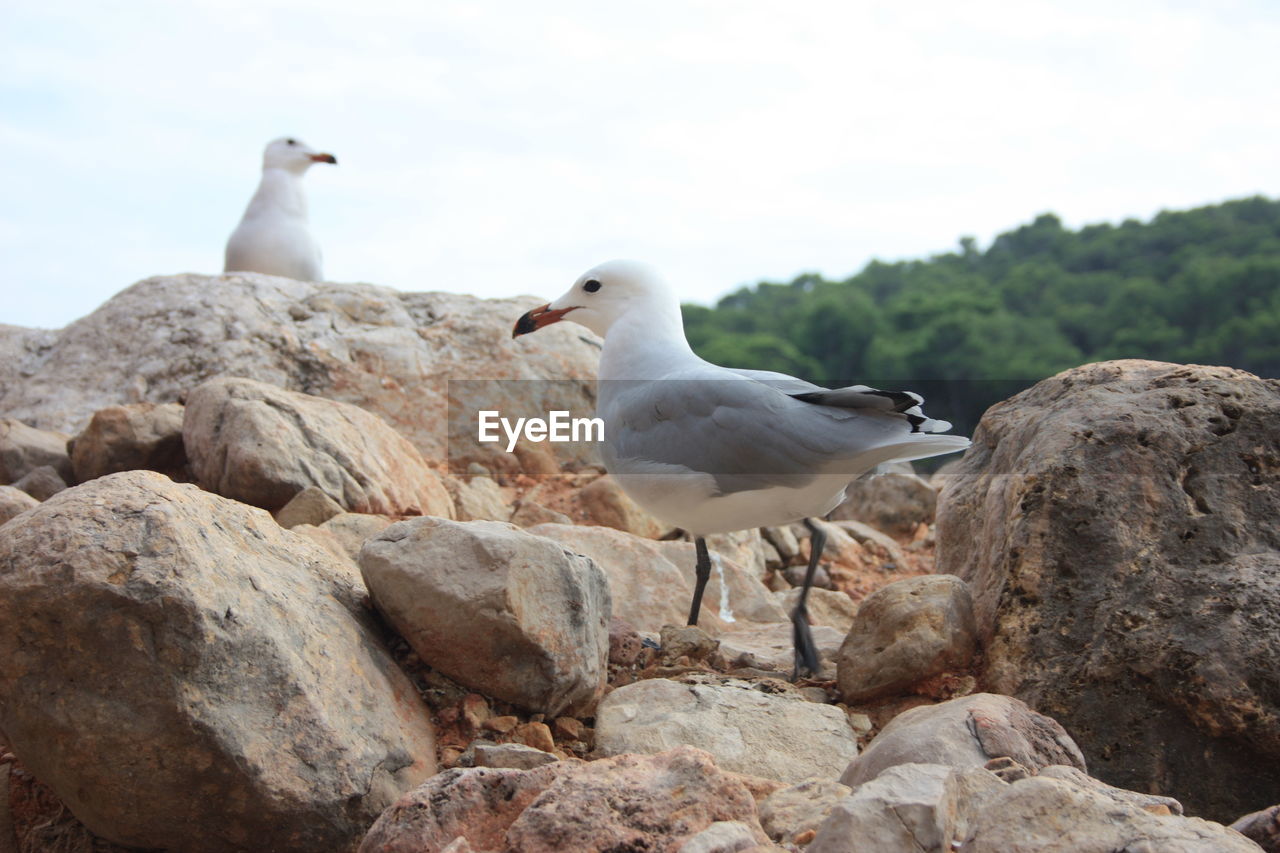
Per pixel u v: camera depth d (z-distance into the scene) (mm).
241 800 4074
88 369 9227
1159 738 4910
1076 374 6230
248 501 7027
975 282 66500
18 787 4652
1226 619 4887
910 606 5480
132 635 3963
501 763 4438
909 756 4281
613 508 8438
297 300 9977
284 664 4230
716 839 3416
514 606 4770
